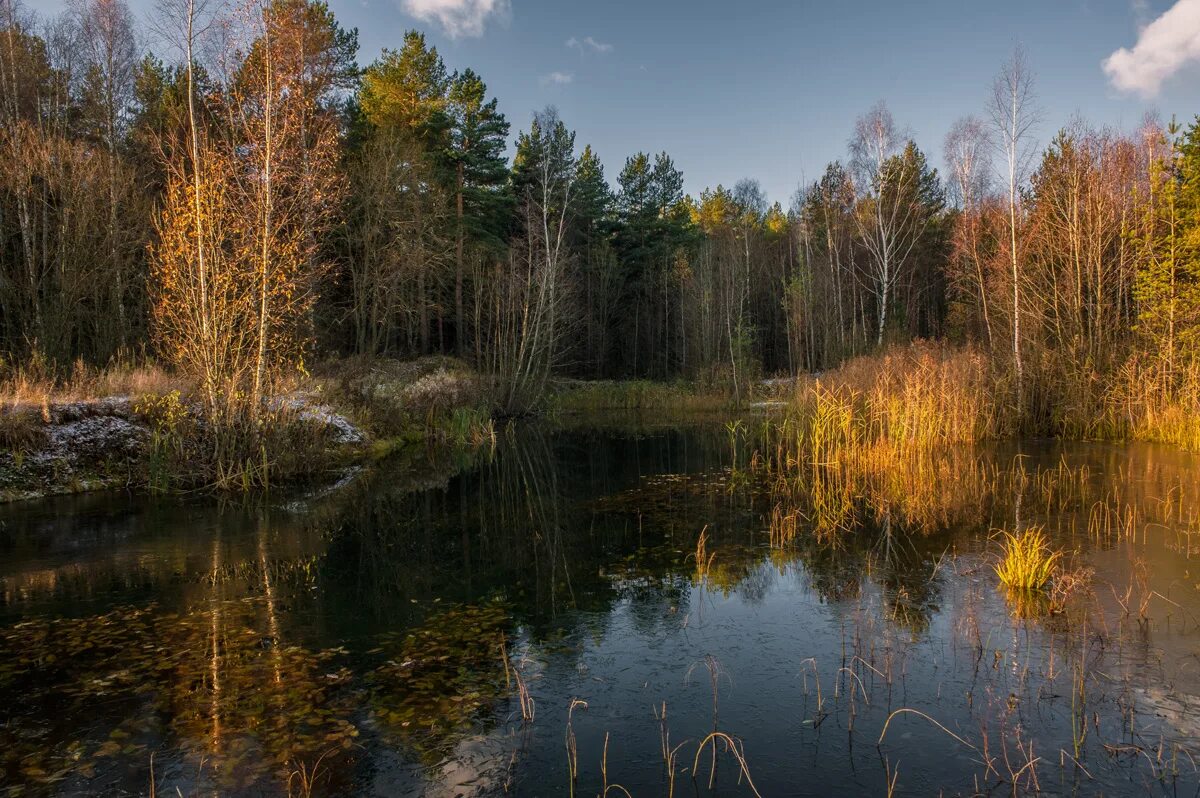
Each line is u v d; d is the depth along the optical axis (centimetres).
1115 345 1927
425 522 1062
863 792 382
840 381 1964
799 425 1844
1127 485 1168
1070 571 730
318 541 941
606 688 509
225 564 832
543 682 520
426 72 3134
